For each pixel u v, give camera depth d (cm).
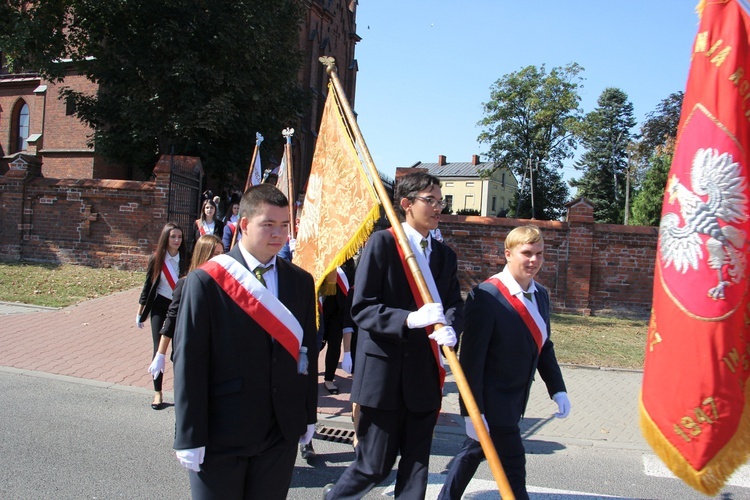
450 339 299
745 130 271
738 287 263
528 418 655
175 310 554
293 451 279
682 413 266
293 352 275
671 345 272
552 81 4609
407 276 344
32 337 863
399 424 344
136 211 1403
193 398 254
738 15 274
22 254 1455
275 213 273
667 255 279
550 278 1259
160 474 454
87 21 1755
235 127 1844
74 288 1193
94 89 2284
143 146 1889
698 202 271
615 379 816
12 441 502
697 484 262
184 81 1688
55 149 2339
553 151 4806
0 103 2662
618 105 5934
